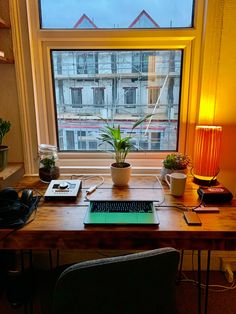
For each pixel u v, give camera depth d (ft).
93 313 2.57
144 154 5.75
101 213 3.63
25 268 5.12
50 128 5.62
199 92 5.24
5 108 5.20
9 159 5.43
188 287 5.61
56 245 3.38
